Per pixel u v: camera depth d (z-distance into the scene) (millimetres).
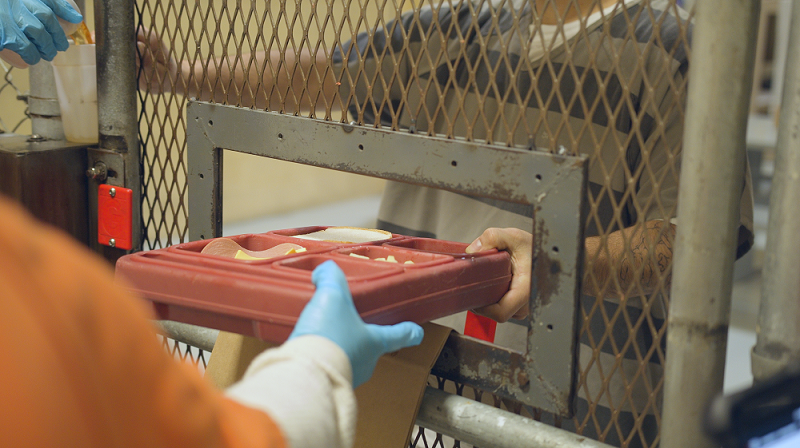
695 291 584
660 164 993
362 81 1353
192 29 907
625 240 665
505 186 683
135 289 678
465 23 1239
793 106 550
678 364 604
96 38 999
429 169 725
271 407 453
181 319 664
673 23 997
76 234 1076
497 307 785
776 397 371
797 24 543
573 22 1106
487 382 737
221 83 889
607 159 1069
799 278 562
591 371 1140
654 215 958
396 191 1398
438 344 733
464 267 713
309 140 811
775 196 574
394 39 1311
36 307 333
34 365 323
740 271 3963
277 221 5766
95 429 344
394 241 833
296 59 807
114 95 1003
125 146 1020
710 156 562
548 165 655
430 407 742
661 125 632
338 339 534
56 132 1120
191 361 967
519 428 686
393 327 612
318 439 463
